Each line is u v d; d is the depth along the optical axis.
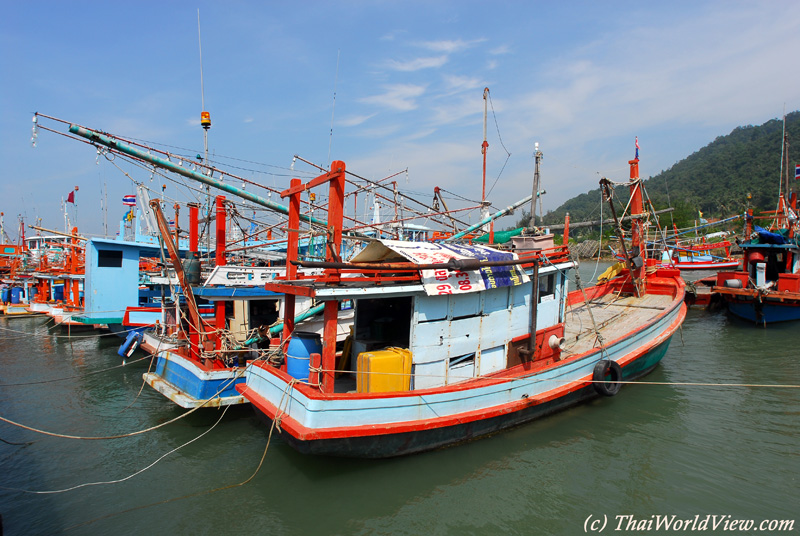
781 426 9.95
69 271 24.48
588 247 57.78
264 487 7.56
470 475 7.86
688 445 9.04
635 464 8.30
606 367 10.74
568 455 8.59
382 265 7.19
